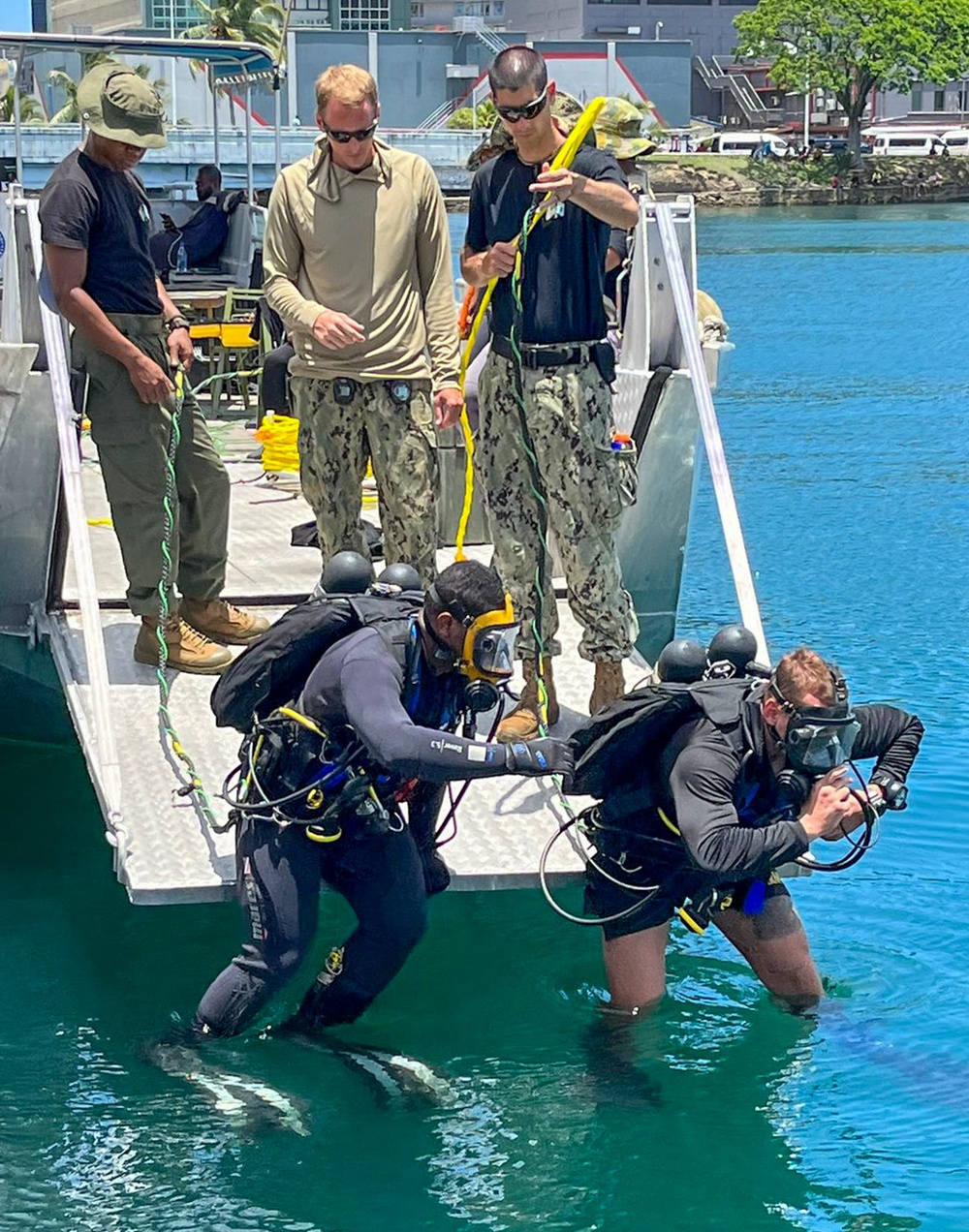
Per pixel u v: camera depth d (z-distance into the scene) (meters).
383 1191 4.07
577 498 5.38
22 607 6.59
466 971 5.29
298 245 5.64
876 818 4.68
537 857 5.01
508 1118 4.43
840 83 92.25
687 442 6.87
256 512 8.29
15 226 6.35
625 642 5.56
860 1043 4.78
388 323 5.62
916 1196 4.04
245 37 57.97
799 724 4.30
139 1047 4.77
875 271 38.41
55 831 6.34
